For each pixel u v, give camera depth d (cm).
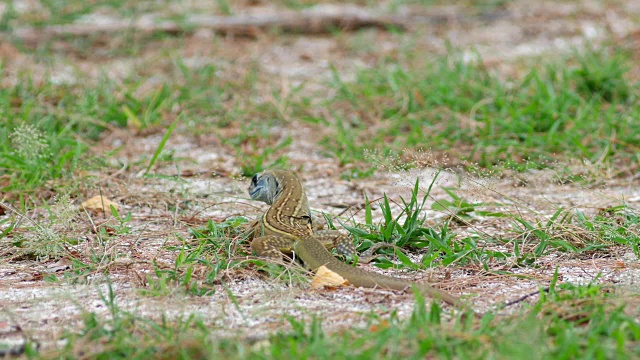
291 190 1034
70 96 1570
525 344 652
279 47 2038
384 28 2188
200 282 843
